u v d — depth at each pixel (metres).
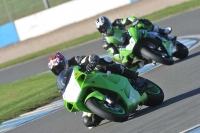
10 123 34.72
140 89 25.61
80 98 22.16
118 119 22.08
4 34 99.94
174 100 26.16
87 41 75.31
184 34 54.44
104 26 33.75
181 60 38.75
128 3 93.94
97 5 93.88
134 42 34.75
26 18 97.81
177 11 73.25
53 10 95.75
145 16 80.00
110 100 22.19
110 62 24.33
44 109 36.22
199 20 60.12
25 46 92.75
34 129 29.66
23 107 39.28
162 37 36.44
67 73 22.92
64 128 27.17
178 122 21.20
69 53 68.94
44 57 74.75
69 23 95.00
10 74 70.06
